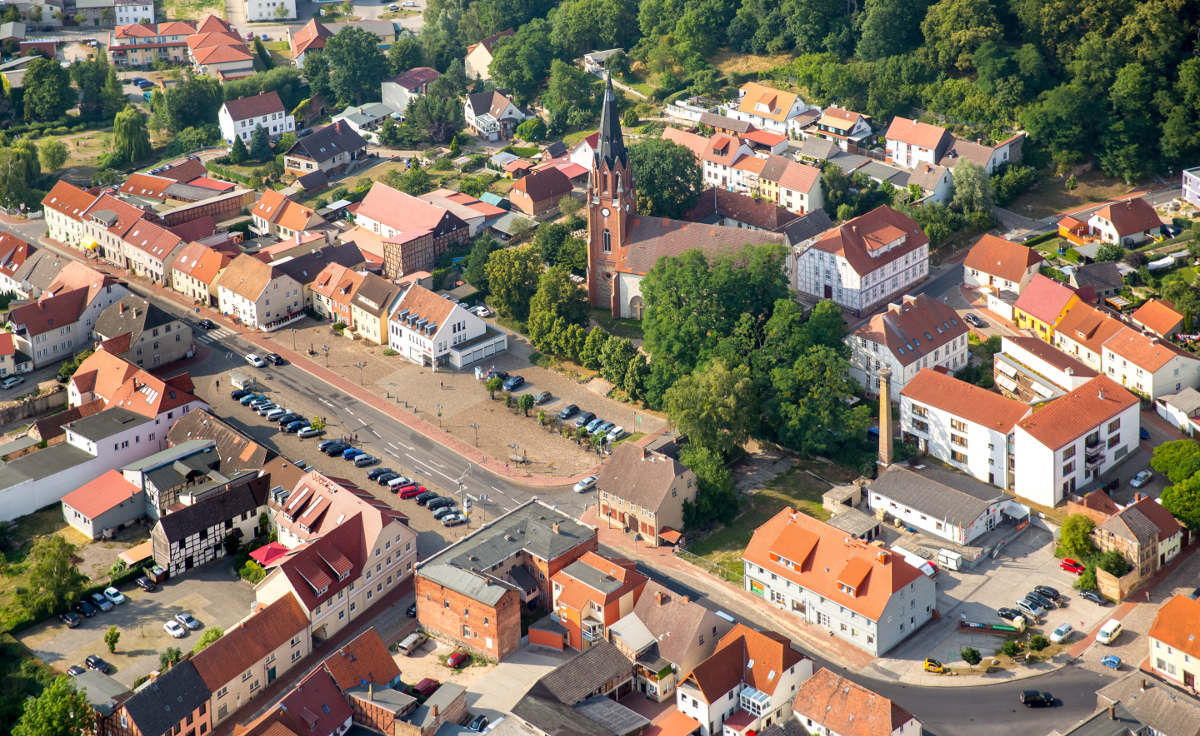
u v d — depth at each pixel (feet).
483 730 626.23
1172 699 603.67
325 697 622.54
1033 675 652.07
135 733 615.16
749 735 623.77
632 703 650.43
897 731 596.29
